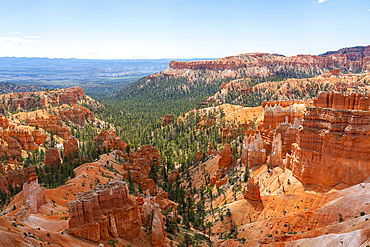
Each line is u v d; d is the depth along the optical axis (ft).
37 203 258.78
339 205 266.57
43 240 187.32
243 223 319.06
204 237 310.86
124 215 233.35
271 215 309.22
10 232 172.96
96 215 218.79
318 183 301.63
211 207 379.35
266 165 390.21
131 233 237.04
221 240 303.48
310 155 310.45
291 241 256.73
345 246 222.89
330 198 279.28
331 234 239.71
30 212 234.58
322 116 305.73
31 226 207.82
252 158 414.62
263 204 325.62
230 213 334.65
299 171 319.27
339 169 286.66
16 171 409.69
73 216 209.05
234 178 414.62
